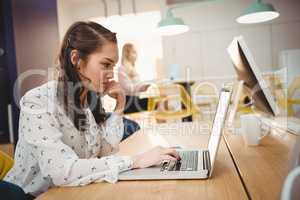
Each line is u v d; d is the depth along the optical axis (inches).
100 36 34.9
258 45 227.6
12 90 148.3
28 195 34.3
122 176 27.4
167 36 240.5
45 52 169.6
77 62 35.6
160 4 235.8
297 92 103.7
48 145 30.0
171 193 23.4
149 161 29.8
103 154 43.7
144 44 246.5
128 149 44.8
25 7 165.9
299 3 219.6
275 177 26.1
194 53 237.5
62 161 28.5
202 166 29.2
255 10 122.3
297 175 13.6
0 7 154.6
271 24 224.5
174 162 31.3
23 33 162.7
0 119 144.0
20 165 36.0
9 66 154.9
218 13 231.5
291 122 51.7
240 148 40.1
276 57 225.5
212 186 24.6
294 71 212.7
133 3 233.0
